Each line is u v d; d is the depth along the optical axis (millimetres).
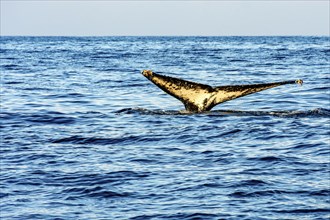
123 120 50688
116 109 58875
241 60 147500
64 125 50156
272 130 45844
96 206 30422
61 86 81188
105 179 34500
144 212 29500
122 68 118938
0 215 29266
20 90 76125
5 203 30891
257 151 40344
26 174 35594
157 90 75688
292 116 51250
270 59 151250
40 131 47625
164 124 48344
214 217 28766
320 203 30469
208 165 37219
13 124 50781
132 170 36156
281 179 34312
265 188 32719
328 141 42750
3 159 38938
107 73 105188
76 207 30297
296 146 41562
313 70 109812
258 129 46031
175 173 35562
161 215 29094
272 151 40281
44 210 29906
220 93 47375
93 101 65250
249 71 109250
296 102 64062
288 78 92562
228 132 45281
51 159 38844
